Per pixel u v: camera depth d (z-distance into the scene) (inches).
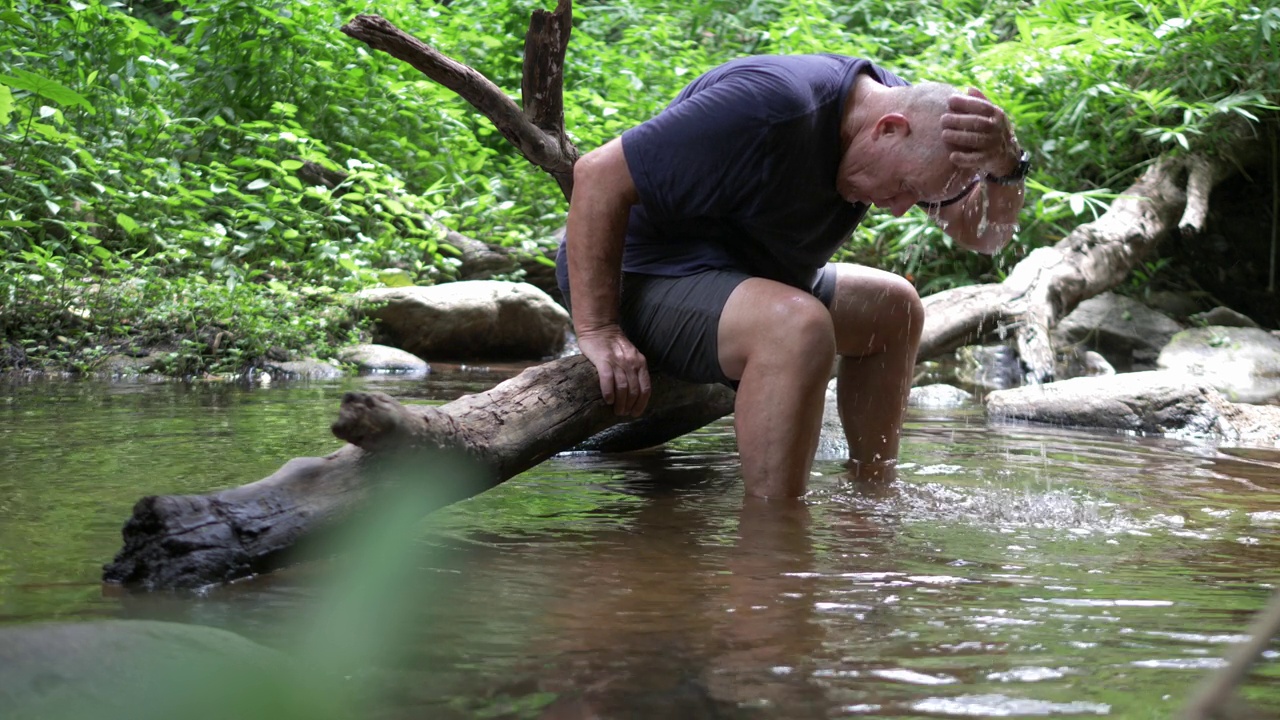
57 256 234.8
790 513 95.2
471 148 325.7
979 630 59.7
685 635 58.2
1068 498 104.4
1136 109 285.0
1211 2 273.6
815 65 102.0
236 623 59.4
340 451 78.3
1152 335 265.6
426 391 188.5
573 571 73.2
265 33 302.8
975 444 142.3
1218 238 316.5
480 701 47.7
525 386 96.7
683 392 129.4
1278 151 303.7
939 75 308.7
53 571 69.3
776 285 102.2
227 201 282.2
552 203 332.8
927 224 280.7
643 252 109.9
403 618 61.2
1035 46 297.6
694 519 92.1
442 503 82.9
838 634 58.7
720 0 398.0
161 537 67.7
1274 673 51.8
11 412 147.3
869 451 124.6
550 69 120.5
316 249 269.6
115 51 287.7
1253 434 156.6
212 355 217.2
